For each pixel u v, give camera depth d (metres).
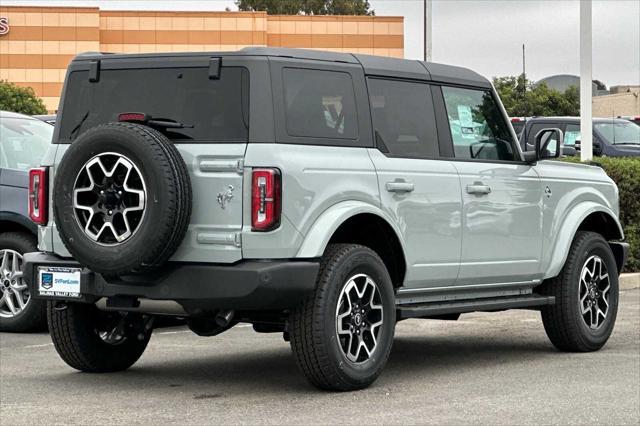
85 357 8.74
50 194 8.43
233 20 62.38
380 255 8.67
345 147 8.17
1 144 12.12
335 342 7.85
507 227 9.45
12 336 11.34
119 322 8.73
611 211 10.62
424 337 11.12
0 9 64.00
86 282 7.99
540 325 11.98
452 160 9.05
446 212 8.87
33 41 64.19
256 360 9.57
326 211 7.89
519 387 8.27
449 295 9.20
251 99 7.73
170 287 7.70
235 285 7.54
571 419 7.15
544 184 9.87
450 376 8.77
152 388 8.23
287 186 7.66
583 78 17.81
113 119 8.27
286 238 7.65
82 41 64.06
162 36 63.03
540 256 9.78
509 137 9.72
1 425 6.99
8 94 54.91
